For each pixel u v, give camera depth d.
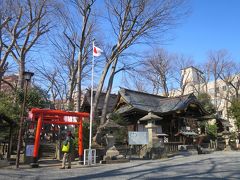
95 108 21.84
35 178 10.15
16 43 28.61
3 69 28.16
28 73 14.17
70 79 29.73
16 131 17.38
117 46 22.45
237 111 31.56
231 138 31.69
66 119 15.54
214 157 18.58
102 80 22.38
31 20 28.00
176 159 18.06
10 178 10.02
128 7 22.09
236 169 11.98
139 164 15.05
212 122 36.47
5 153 17.33
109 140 16.81
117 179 9.84
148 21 22.06
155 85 47.41
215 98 51.84
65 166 13.80
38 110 14.14
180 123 28.95
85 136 18.41
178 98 29.67
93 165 14.74
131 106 27.33
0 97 21.89
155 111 27.73
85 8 22.62
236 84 53.22
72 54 29.59
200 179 9.48
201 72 53.12
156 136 19.69
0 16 25.80
